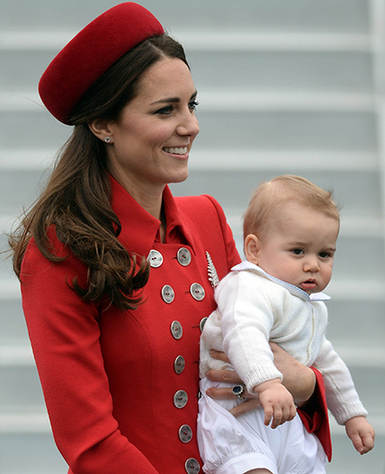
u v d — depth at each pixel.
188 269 7.17
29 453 13.91
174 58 6.61
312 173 15.90
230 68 16.73
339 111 16.25
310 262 7.32
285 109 16.27
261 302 7.06
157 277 6.89
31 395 14.49
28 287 6.52
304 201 7.39
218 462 6.78
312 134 16.33
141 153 6.61
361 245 15.55
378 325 15.06
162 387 6.66
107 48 6.50
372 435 7.66
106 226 6.71
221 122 16.31
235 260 8.01
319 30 17.23
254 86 16.75
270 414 6.45
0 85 16.44
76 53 6.57
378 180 15.90
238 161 15.96
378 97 16.53
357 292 15.03
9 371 14.44
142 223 6.90
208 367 7.02
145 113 6.52
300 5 17.23
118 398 6.62
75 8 17.05
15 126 16.25
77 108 6.78
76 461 6.22
